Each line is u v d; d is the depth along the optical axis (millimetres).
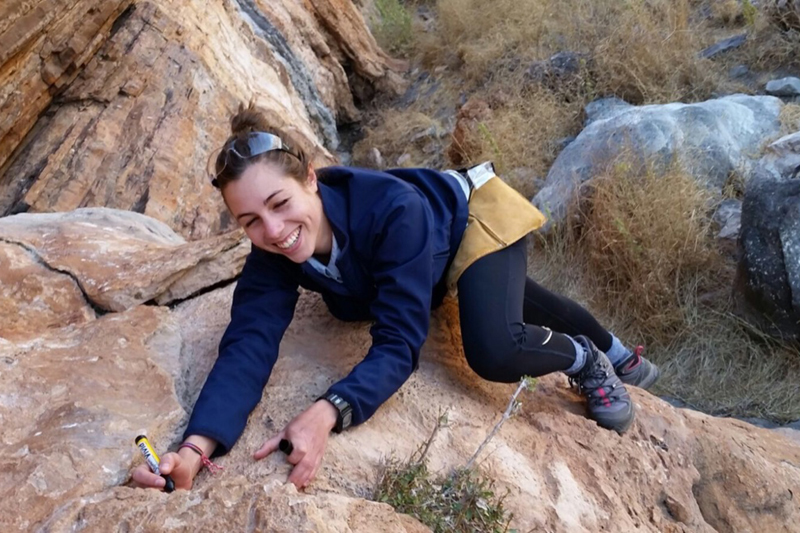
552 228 4312
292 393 1641
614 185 4141
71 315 1946
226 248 2150
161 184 3926
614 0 6445
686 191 4055
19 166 3727
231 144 1467
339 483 1433
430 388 1785
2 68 3426
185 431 1471
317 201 1561
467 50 7023
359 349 1830
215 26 5012
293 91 5965
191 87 4352
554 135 5539
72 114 3924
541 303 2021
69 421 1449
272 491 1192
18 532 1225
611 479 1748
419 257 1570
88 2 3873
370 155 6461
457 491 1454
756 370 3496
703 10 6227
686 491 1835
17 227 2350
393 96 7375
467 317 1686
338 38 7129
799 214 3326
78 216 2574
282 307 1664
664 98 5414
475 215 1756
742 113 4453
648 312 3910
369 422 1606
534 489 1599
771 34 5582
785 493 1953
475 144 5586
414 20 8500
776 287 3357
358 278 1639
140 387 1605
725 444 1976
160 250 2195
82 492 1303
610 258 4102
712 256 3904
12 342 1758
